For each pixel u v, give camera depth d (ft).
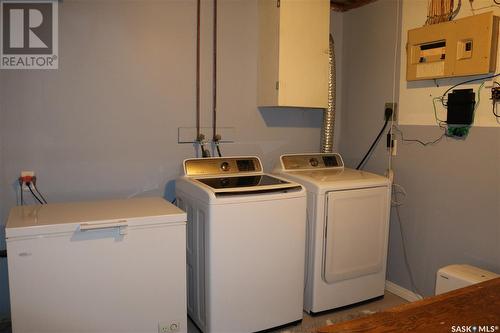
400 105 9.43
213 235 7.00
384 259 9.20
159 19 8.79
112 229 6.22
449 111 8.14
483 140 7.68
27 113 7.89
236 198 7.11
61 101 8.11
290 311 7.98
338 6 10.77
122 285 6.37
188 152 9.38
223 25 9.44
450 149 8.32
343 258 8.52
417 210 9.12
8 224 5.87
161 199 8.04
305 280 8.59
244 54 9.75
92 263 6.14
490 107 7.52
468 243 8.05
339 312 8.76
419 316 4.31
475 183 7.87
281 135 10.52
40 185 8.08
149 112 8.89
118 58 8.49
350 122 10.99
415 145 9.09
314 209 8.20
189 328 8.04
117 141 8.65
